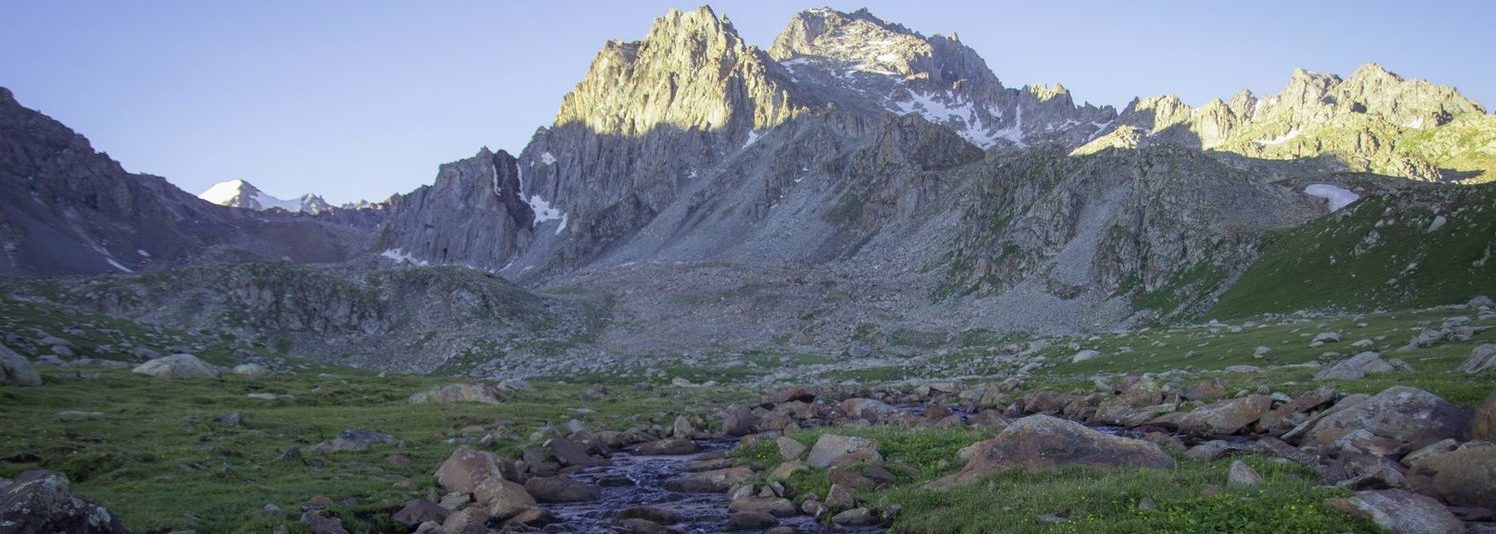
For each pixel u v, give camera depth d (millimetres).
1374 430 37750
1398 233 137375
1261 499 25891
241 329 190125
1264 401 48500
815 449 42750
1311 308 132250
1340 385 52906
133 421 54031
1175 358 95562
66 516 23047
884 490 35438
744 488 38281
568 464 49375
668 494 40344
